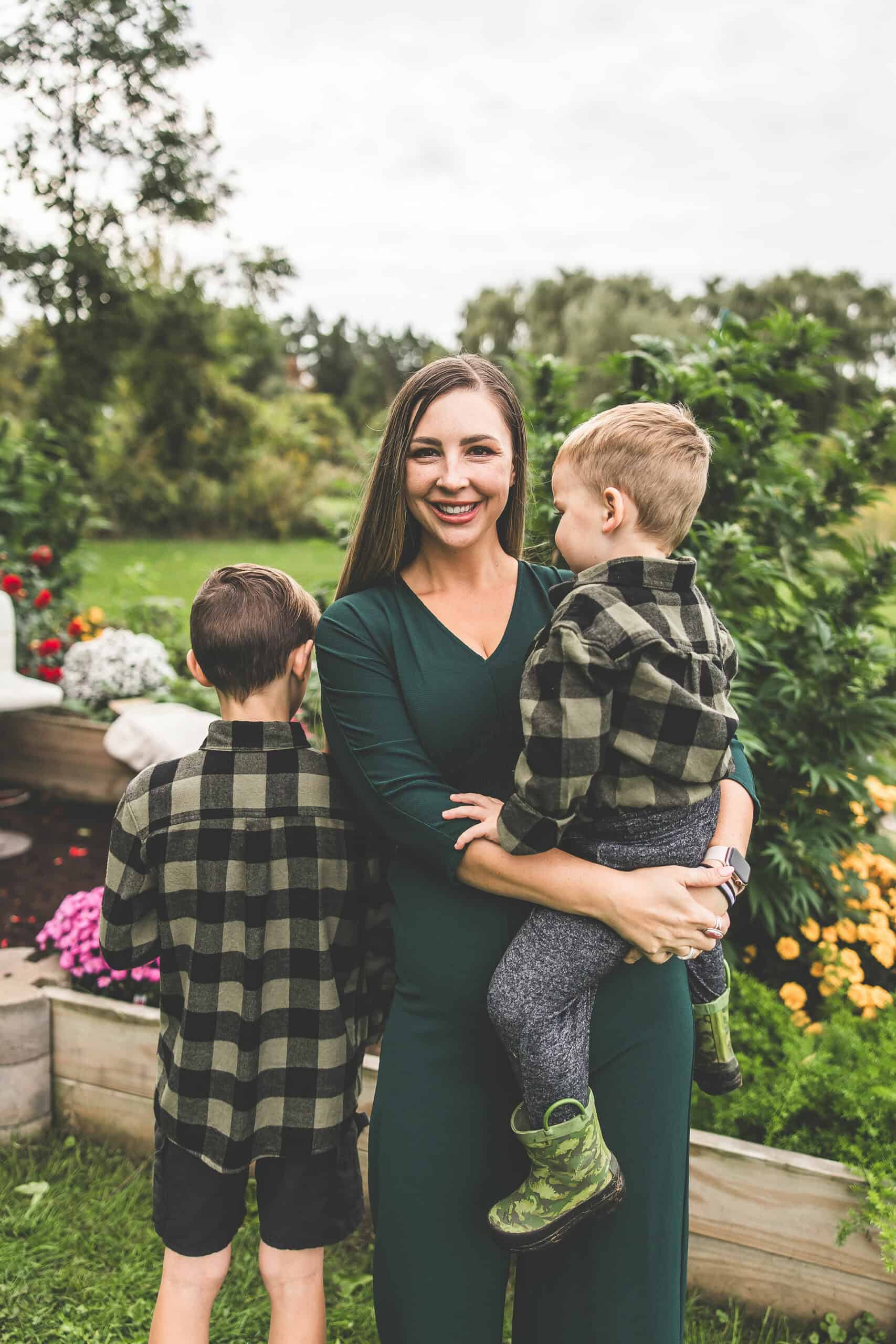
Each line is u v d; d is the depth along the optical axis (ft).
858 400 10.66
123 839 4.58
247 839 4.55
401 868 4.30
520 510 4.88
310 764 4.69
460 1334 4.00
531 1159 3.92
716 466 9.02
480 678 4.23
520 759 3.68
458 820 3.90
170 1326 4.62
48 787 14.65
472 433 4.18
